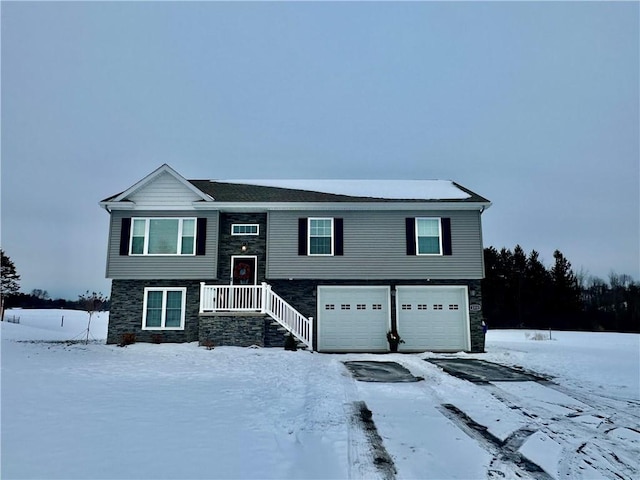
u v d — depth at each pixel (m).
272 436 5.74
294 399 8.04
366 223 17.38
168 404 7.09
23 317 39.91
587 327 40.69
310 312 16.95
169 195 17.27
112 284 16.94
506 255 44.16
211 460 4.70
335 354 15.70
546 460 5.32
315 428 6.31
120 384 8.63
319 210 17.47
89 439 5.16
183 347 15.34
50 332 25.67
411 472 4.80
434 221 17.45
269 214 17.45
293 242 17.27
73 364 11.09
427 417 7.05
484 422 6.87
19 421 5.79
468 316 16.83
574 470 5.04
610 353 16.56
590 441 6.09
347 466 4.91
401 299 17.12
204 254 16.97
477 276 16.97
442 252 17.16
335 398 8.23
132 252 17.02
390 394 8.68
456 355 15.60
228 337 15.74
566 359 14.55
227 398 7.74
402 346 16.78
